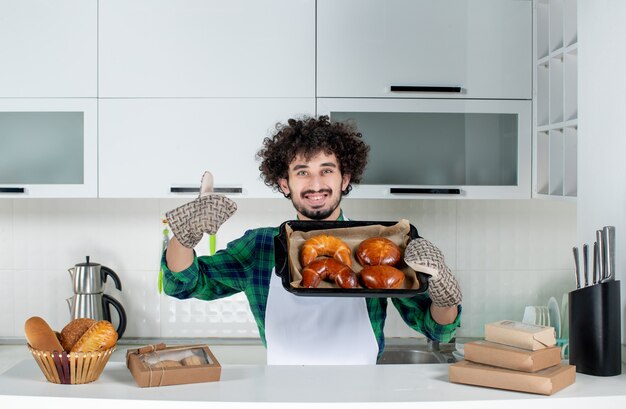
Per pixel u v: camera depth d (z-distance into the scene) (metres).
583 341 1.19
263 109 2.21
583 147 1.54
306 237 1.25
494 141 2.27
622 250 1.36
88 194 2.21
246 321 2.59
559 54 2.07
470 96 2.25
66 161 2.23
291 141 1.50
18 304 2.58
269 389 1.07
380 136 2.25
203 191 1.20
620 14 1.38
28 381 1.11
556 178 2.15
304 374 1.18
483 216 2.61
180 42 2.20
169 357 1.16
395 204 2.59
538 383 1.05
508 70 2.25
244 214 2.56
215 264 1.56
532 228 2.62
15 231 2.57
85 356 1.08
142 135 2.21
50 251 2.57
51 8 2.19
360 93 2.22
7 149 2.23
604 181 1.44
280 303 1.53
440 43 2.23
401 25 2.22
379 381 1.13
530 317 2.29
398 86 2.21
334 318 1.50
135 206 2.57
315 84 2.21
